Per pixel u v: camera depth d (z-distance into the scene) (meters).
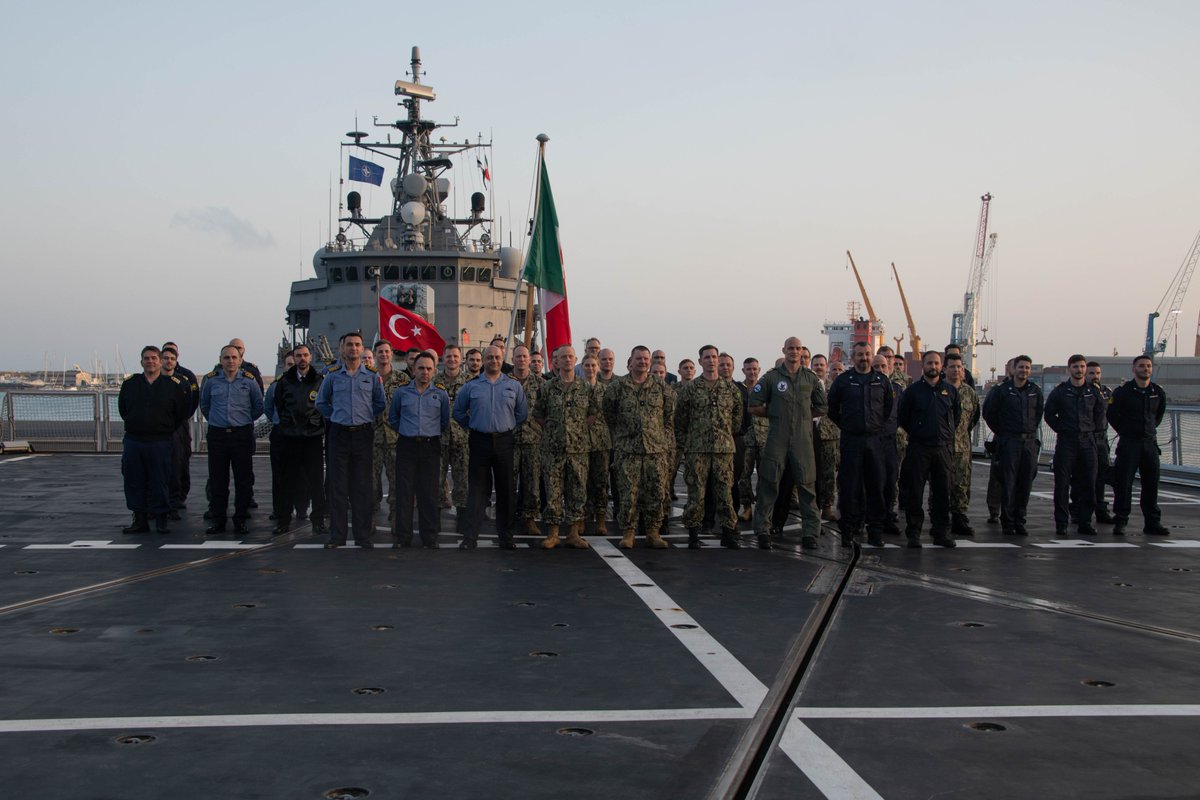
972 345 89.00
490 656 5.86
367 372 10.33
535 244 15.70
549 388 10.45
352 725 4.61
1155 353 75.19
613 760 4.16
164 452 11.10
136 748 4.29
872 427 10.51
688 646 6.13
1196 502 14.84
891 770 4.07
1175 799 3.81
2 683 5.27
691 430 10.41
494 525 12.30
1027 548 10.45
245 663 5.69
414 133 30.25
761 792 3.83
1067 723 4.69
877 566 9.27
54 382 112.19
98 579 8.34
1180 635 6.49
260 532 11.34
